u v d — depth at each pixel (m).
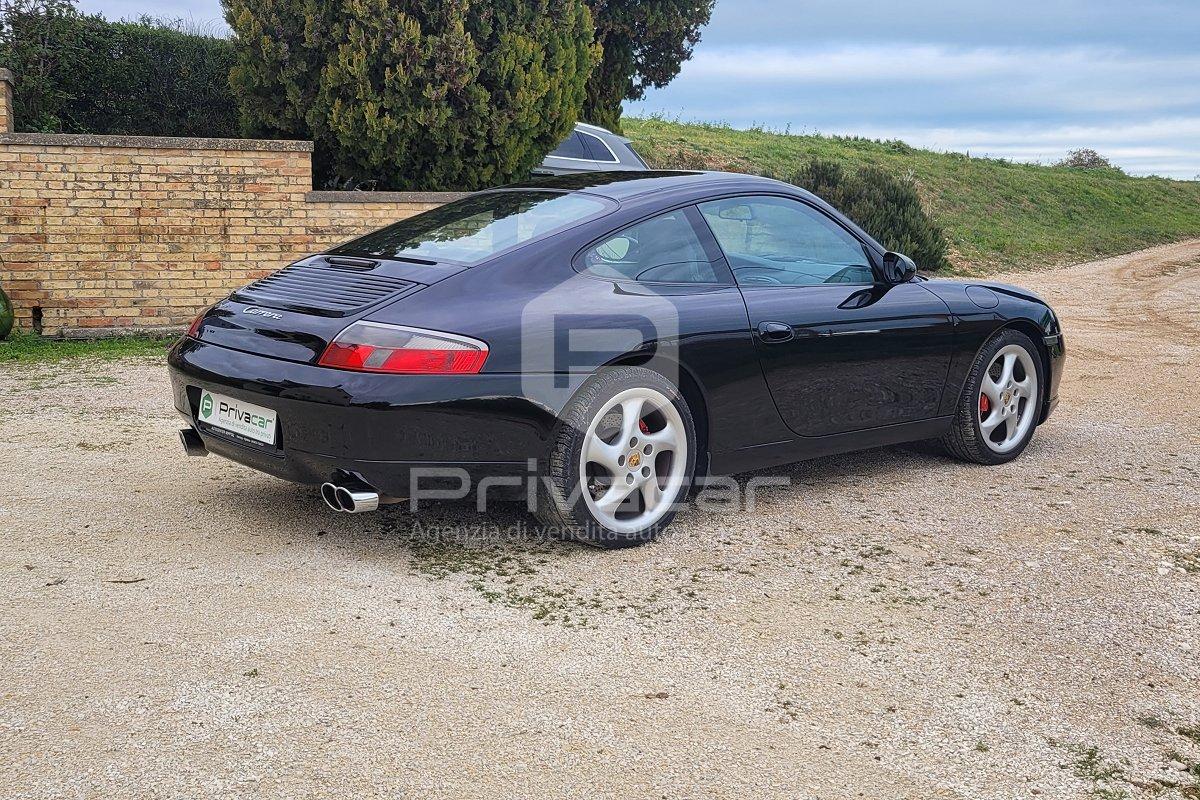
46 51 10.86
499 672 2.94
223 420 3.88
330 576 3.61
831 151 27.81
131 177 9.40
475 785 2.38
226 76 11.72
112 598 3.35
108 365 7.89
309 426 3.49
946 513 4.49
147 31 11.46
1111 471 5.20
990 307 5.11
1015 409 5.31
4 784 2.31
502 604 3.42
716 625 3.30
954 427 5.13
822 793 2.39
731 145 25.25
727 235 4.32
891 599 3.55
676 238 4.16
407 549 3.91
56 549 3.78
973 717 2.76
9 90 9.34
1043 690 2.93
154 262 9.58
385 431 3.40
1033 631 3.32
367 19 10.06
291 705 2.71
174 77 11.59
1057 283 16.97
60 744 2.48
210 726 2.59
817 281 4.55
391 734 2.58
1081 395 7.28
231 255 9.80
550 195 4.40
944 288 5.04
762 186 4.57
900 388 4.76
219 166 9.64
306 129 10.76
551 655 3.05
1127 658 3.14
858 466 5.24
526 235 3.95
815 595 3.57
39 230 9.24
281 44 10.12
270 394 3.56
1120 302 14.02
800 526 4.29
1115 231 27.41
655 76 17.00
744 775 2.46
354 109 10.27
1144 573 3.83
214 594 3.41
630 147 13.15
